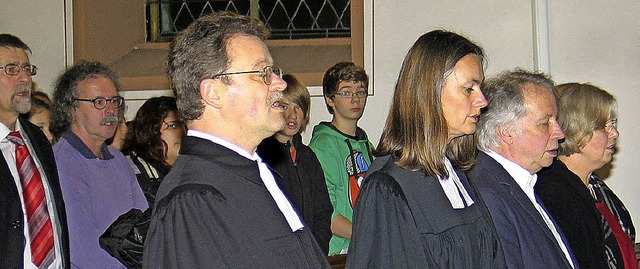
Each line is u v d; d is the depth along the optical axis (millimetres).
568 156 3467
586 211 3250
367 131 6027
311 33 6410
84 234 3566
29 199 3385
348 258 2461
